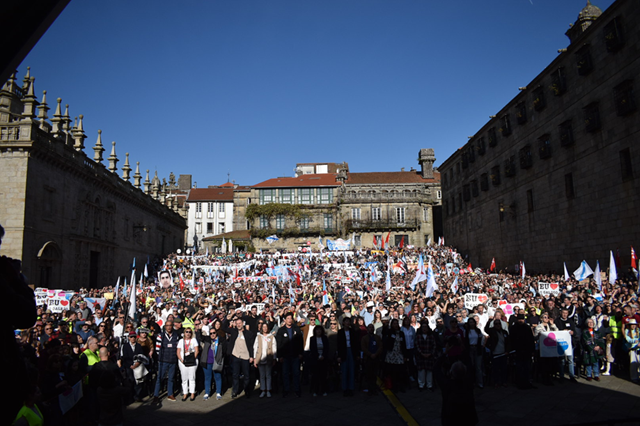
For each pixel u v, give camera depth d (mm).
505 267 45094
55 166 31859
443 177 66312
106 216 41281
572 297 16969
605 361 14148
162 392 12938
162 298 24219
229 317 14023
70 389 8719
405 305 18641
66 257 33188
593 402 10727
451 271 38438
